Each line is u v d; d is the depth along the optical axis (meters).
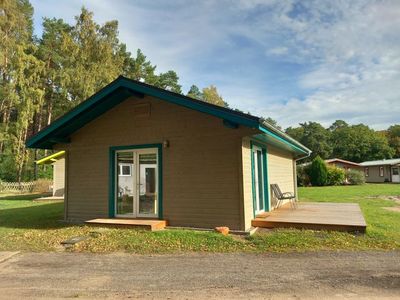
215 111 7.71
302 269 5.17
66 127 9.89
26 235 8.18
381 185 31.98
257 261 5.68
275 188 11.35
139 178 9.53
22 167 31.34
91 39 30.42
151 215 9.24
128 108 9.65
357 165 42.53
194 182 8.56
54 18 35.59
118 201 9.77
